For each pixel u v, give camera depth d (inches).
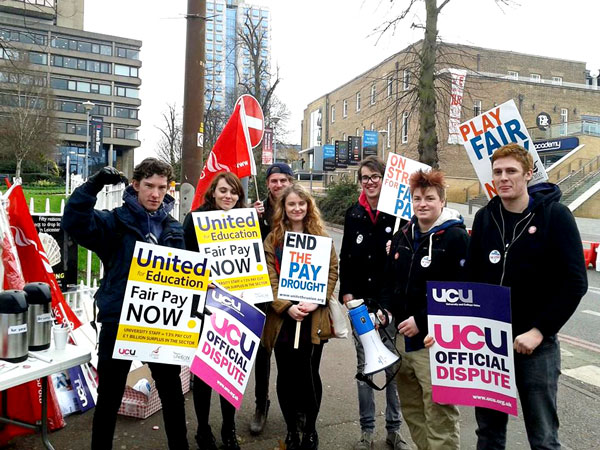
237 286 142.0
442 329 111.3
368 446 141.4
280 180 168.1
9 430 134.6
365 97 1625.2
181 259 121.7
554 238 100.8
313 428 137.6
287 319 140.8
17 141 1553.9
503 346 104.3
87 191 112.3
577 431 157.6
